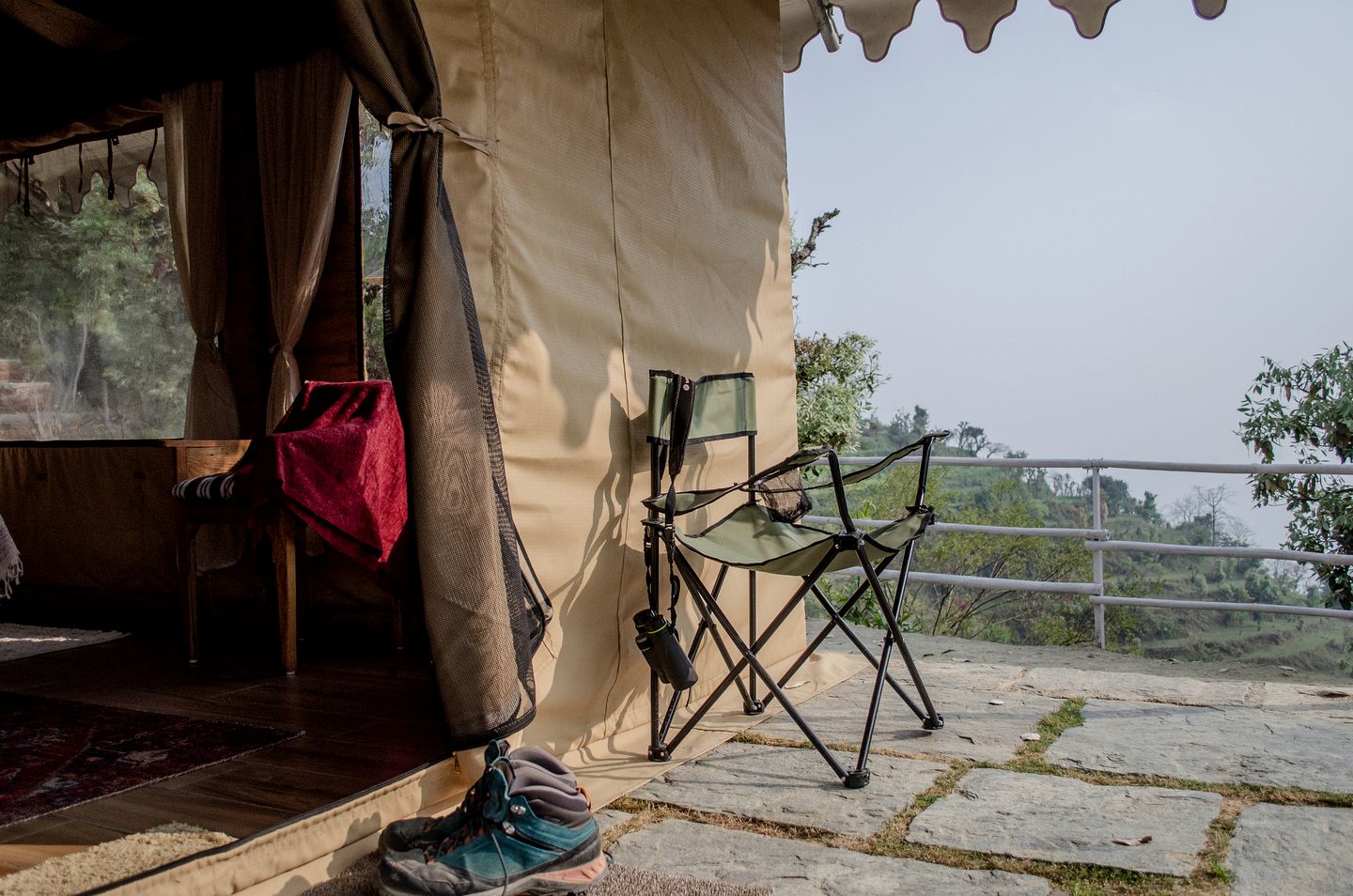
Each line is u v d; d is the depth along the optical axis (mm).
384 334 2264
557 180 2717
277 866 1906
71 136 5281
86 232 5277
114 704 3129
